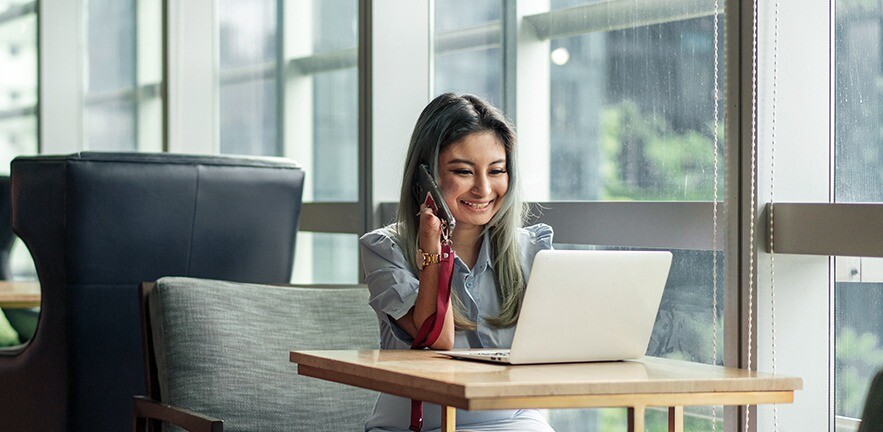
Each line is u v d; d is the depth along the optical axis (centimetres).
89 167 310
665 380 175
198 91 532
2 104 717
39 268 315
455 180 238
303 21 451
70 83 688
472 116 239
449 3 373
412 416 214
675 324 286
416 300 228
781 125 245
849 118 246
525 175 339
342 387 286
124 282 319
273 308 290
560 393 167
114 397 318
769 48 244
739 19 246
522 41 339
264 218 347
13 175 316
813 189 249
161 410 259
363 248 246
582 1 316
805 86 247
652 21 292
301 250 450
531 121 337
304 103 452
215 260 338
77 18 684
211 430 234
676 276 285
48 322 314
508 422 238
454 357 205
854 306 243
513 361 195
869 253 224
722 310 271
